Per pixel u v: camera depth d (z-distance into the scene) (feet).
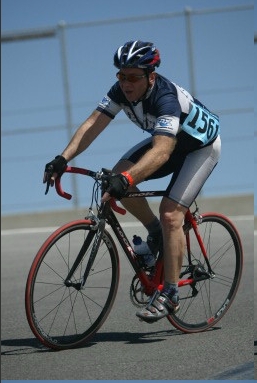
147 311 31.12
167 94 30.37
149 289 31.94
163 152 29.68
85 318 35.47
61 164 31.07
